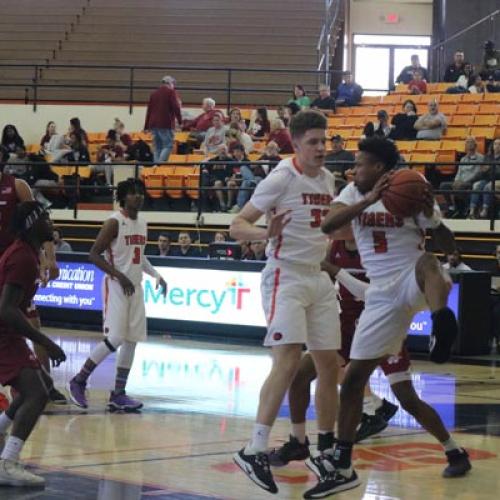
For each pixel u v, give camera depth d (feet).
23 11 119.96
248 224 25.73
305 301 25.73
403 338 25.59
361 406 25.12
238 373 49.65
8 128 94.38
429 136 87.97
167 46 117.29
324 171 26.63
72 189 87.86
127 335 38.60
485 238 72.54
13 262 25.55
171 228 82.38
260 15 119.34
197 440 32.24
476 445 32.40
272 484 23.88
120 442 31.71
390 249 25.07
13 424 25.94
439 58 117.80
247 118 106.52
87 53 116.16
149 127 90.38
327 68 112.57
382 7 135.95
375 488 26.00
